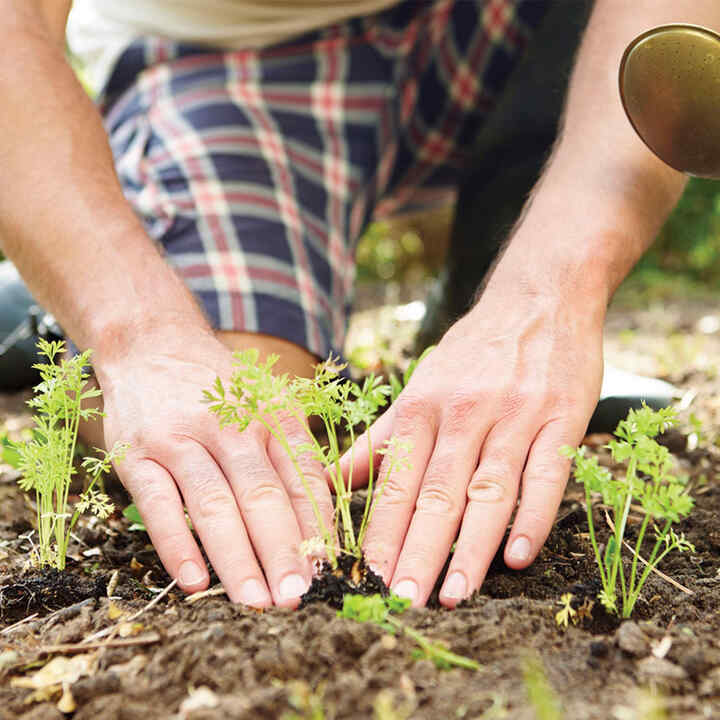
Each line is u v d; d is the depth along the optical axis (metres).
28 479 0.84
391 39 1.21
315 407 0.80
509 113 1.24
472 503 0.79
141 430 0.82
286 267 1.08
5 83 0.89
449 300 1.33
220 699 0.70
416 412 0.83
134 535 0.91
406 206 1.56
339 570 0.77
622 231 0.88
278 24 1.18
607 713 0.69
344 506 0.79
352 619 0.74
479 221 1.28
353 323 2.24
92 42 1.26
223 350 0.86
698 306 2.66
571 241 0.88
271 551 0.78
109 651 0.75
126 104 1.20
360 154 1.20
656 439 1.06
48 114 0.90
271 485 0.79
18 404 1.24
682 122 0.83
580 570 0.83
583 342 0.85
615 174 0.90
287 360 1.03
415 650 0.72
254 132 1.14
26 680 0.73
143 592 0.82
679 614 0.78
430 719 0.69
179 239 1.09
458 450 0.81
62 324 0.89
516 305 0.86
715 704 0.70
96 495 0.84
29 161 0.88
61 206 0.87
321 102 1.18
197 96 1.16
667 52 0.81
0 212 0.88
